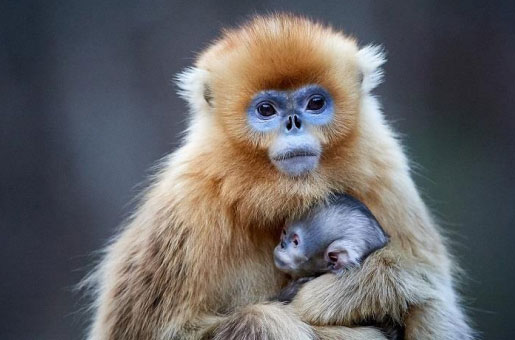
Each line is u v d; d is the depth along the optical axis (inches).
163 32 900.0
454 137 901.8
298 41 440.5
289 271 444.8
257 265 447.5
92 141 900.0
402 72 900.0
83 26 893.8
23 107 888.9
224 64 449.7
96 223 898.1
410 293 431.2
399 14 895.7
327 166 437.4
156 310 441.7
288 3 897.5
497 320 877.2
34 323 886.4
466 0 893.2
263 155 432.5
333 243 433.7
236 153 434.3
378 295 427.2
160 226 446.0
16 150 888.9
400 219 454.3
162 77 901.8
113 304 460.1
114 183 900.0
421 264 451.2
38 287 890.1
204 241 434.3
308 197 432.8
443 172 898.1
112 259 485.1
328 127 434.3
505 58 893.8
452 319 449.1
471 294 884.0
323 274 442.0
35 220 893.2
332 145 435.8
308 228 438.3
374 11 895.7
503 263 887.7
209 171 437.7
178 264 438.3
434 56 900.0
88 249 896.3
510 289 883.4
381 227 441.4
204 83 455.5
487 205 896.3
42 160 895.1
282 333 417.7
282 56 435.5
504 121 902.4
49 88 893.8
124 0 896.3
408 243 456.4
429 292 439.2
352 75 447.8
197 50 896.3
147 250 450.3
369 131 450.0
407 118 900.6
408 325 438.6
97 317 493.4
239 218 438.0
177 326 436.1
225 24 895.7
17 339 880.3
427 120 901.2
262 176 432.1
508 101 900.0
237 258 442.0
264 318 421.7
